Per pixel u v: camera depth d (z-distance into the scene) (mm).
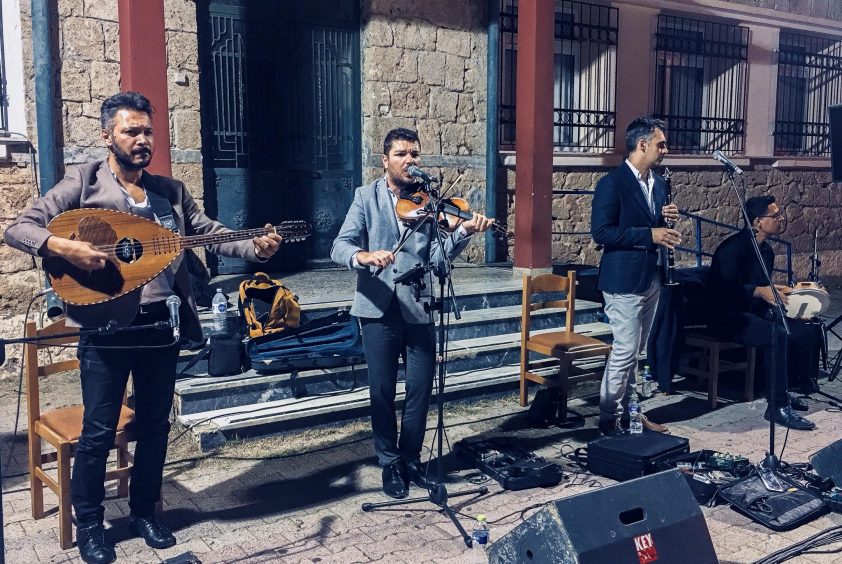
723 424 5418
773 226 5605
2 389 5992
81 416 3795
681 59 10156
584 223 9484
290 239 3488
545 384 5449
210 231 3590
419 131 8289
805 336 5625
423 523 3855
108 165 3355
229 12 7352
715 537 3705
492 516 3941
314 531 3762
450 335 6230
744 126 10703
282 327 5363
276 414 4945
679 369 6094
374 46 7941
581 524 2680
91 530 3441
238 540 3666
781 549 3562
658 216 4918
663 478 2914
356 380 5488
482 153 8719
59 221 3127
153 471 3576
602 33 9438
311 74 7871
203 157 7320
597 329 6730
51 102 6172
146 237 3260
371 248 4027
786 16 10773
